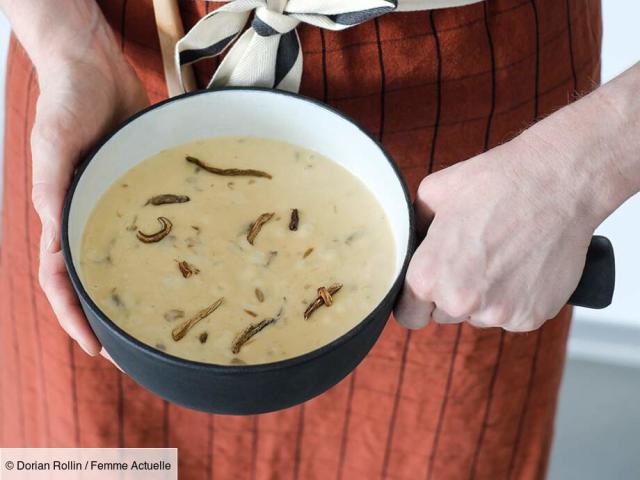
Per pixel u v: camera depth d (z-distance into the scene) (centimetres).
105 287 62
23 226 91
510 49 73
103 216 65
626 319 158
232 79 69
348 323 61
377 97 74
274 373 55
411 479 105
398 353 94
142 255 64
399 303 64
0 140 150
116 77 71
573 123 62
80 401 98
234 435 103
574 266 64
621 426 151
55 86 68
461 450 102
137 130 65
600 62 87
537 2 73
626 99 62
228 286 63
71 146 67
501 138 78
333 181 68
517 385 98
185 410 100
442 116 75
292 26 66
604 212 63
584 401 154
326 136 67
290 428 103
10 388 108
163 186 67
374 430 102
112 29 75
